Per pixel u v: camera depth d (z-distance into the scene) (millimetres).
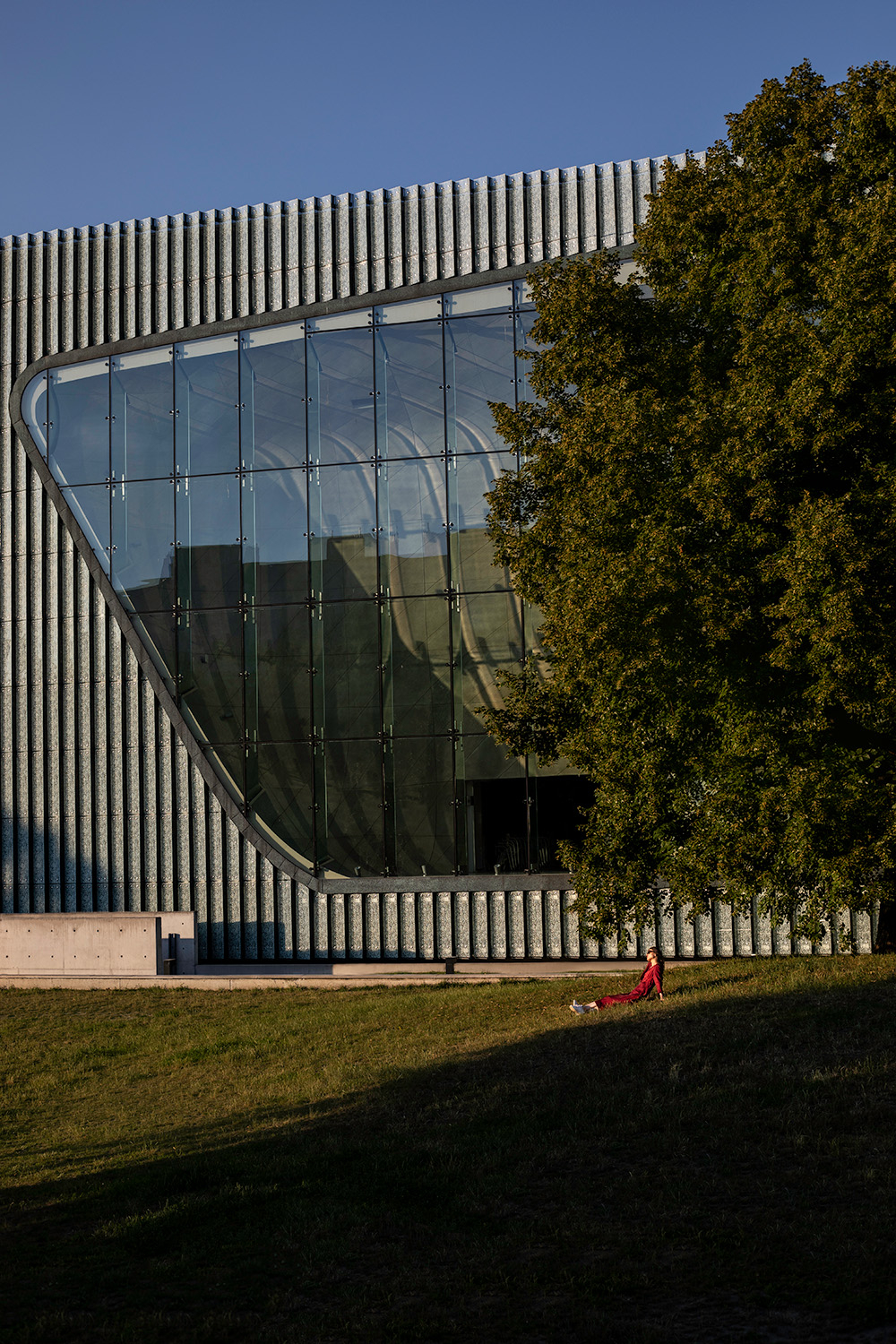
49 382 26594
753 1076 11953
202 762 25438
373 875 24594
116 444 26203
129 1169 11031
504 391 24516
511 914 23984
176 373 25984
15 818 26469
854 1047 12609
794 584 13844
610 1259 7719
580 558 15805
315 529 25141
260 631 25328
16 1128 14070
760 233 15742
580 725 18906
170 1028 19875
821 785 14680
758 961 20922
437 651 24453
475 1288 7449
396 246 25172
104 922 24766
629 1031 15016
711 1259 7562
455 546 24469
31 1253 8641
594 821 18344
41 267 26750
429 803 24391
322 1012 20188
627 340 17562
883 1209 8094
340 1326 6949
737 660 15305
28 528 26609
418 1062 15016
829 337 14711
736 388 15383
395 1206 9203
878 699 14180
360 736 24750
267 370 25578
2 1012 21969
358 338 25188
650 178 24234
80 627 26328
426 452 24750
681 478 15430
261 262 25750
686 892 16172
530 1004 19078
